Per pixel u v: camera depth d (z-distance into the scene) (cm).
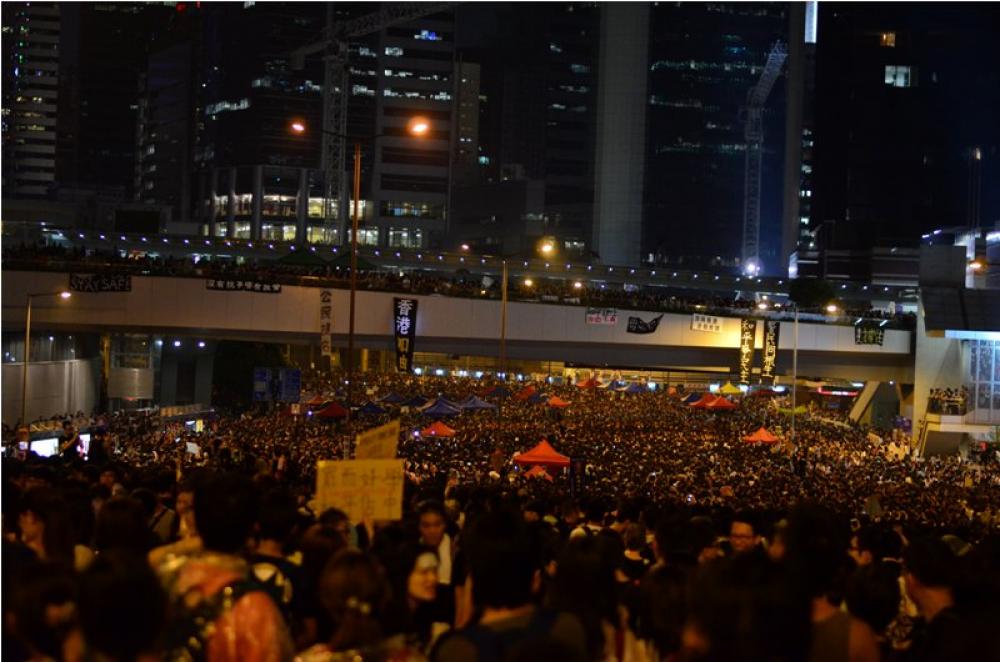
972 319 8644
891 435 9012
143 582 638
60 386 8206
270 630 782
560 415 8106
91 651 630
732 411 9575
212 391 11125
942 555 946
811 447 7288
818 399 13050
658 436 6875
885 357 9250
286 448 4538
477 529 777
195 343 11075
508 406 8612
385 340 8006
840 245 19150
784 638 687
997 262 13762
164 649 739
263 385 7188
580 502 1938
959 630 773
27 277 7319
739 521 1385
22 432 4769
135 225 14338
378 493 1260
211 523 879
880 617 920
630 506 1792
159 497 1683
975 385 8600
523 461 4034
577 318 8356
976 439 8531
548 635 695
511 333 8250
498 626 732
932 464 6575
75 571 750
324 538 954
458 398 8719
